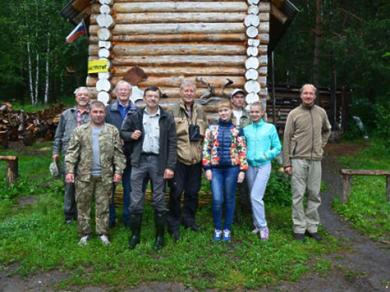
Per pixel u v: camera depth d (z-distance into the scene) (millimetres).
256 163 5574
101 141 5219
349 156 13047
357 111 19016
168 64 7566
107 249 5098
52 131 15641
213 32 7500
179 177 5527
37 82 28953
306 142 5613
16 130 15070
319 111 5684
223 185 5469
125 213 5848
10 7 28688
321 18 17453
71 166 5180
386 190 7703
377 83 17641
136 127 5168
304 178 5691
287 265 4848
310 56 19469
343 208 7176
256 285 4379
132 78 7535
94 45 7668
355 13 18297
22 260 4898
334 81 17438
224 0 7520
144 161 5184
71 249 5129
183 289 4301
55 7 28062
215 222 5480
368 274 4754
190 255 4965
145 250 5098
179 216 5688
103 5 7512
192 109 5625
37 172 9891
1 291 4270
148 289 4293
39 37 28297
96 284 4375
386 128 14414
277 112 17391
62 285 4344
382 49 16281
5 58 28078
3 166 10148
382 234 6090
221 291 4266
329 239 5754
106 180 5250
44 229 5785
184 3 7547
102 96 7488
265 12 7461
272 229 5984
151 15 7582
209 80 7473
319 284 4488
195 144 5562
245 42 7469
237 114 5891
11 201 7336
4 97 31594
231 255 5070
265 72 7418
